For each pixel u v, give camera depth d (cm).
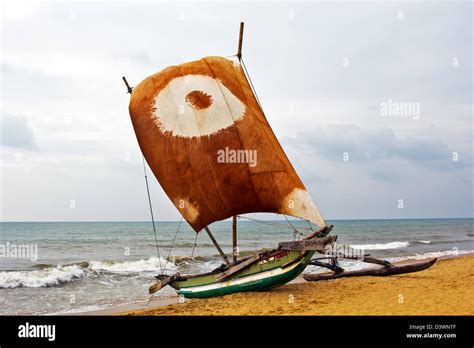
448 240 5725
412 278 1736
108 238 6431
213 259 3400
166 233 7750
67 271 2512
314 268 2467
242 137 1413
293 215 1298
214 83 1502
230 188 1413
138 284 2183
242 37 1587
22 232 8162
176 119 1523
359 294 1340
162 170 1541
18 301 1681
